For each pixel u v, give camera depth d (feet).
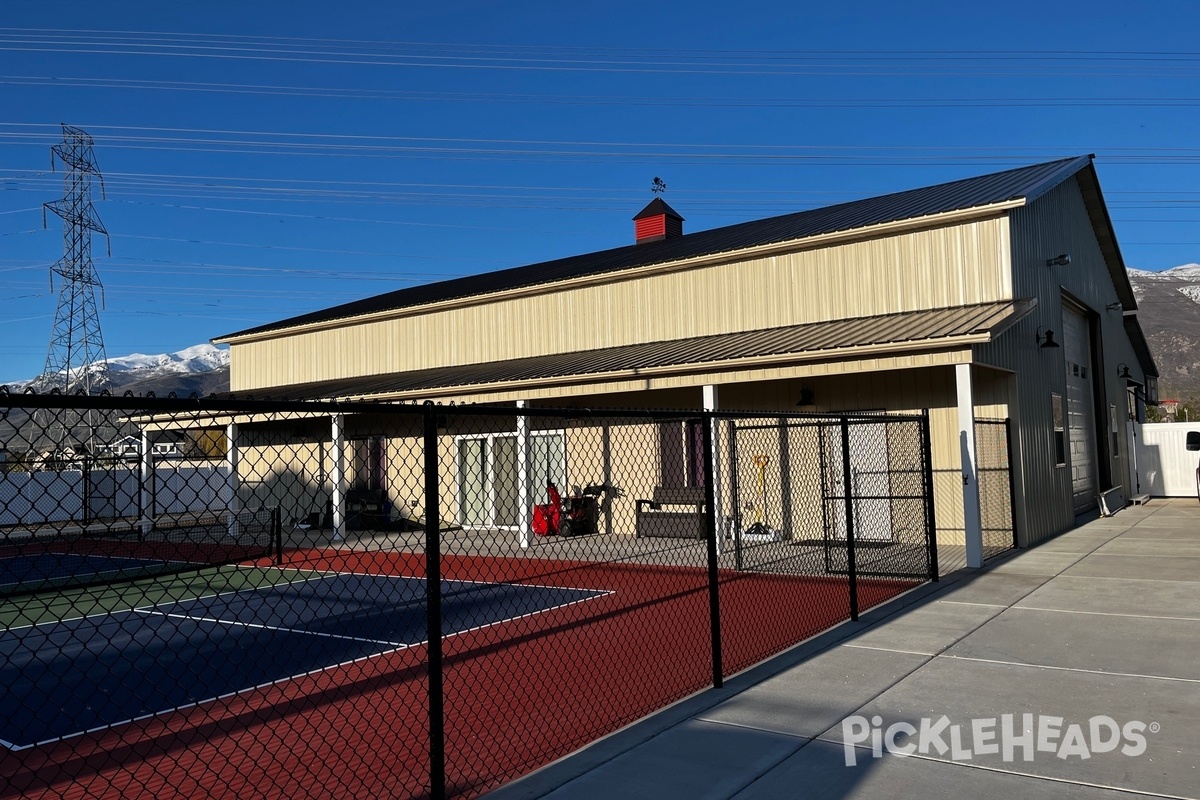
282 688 22.35
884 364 42.63
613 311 66.64
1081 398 68.44
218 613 33.78
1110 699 19.56
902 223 53.06
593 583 38.52
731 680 21.59
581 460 61.82
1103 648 24.16
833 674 21.94
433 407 14.85
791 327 56.85
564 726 18.65
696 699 20.06
